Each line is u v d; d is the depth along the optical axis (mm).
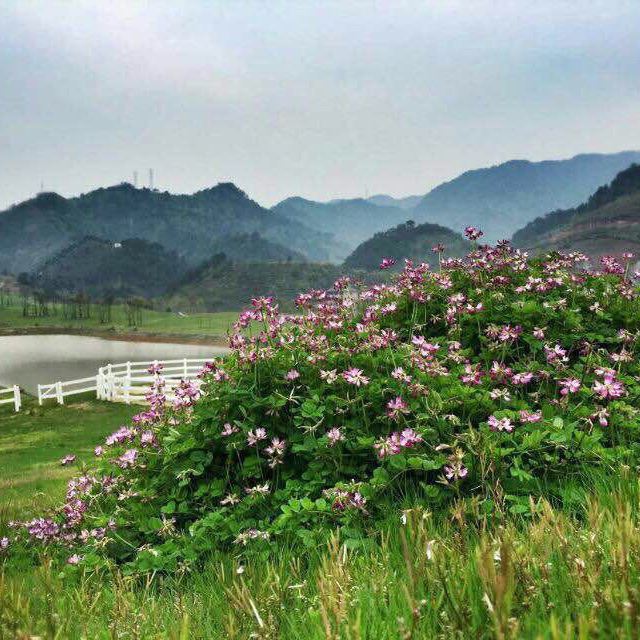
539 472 4293
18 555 6105
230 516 4613
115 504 5879
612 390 4418
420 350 5195
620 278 6973
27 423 25219
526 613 2082
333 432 4656
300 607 2803
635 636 1714
